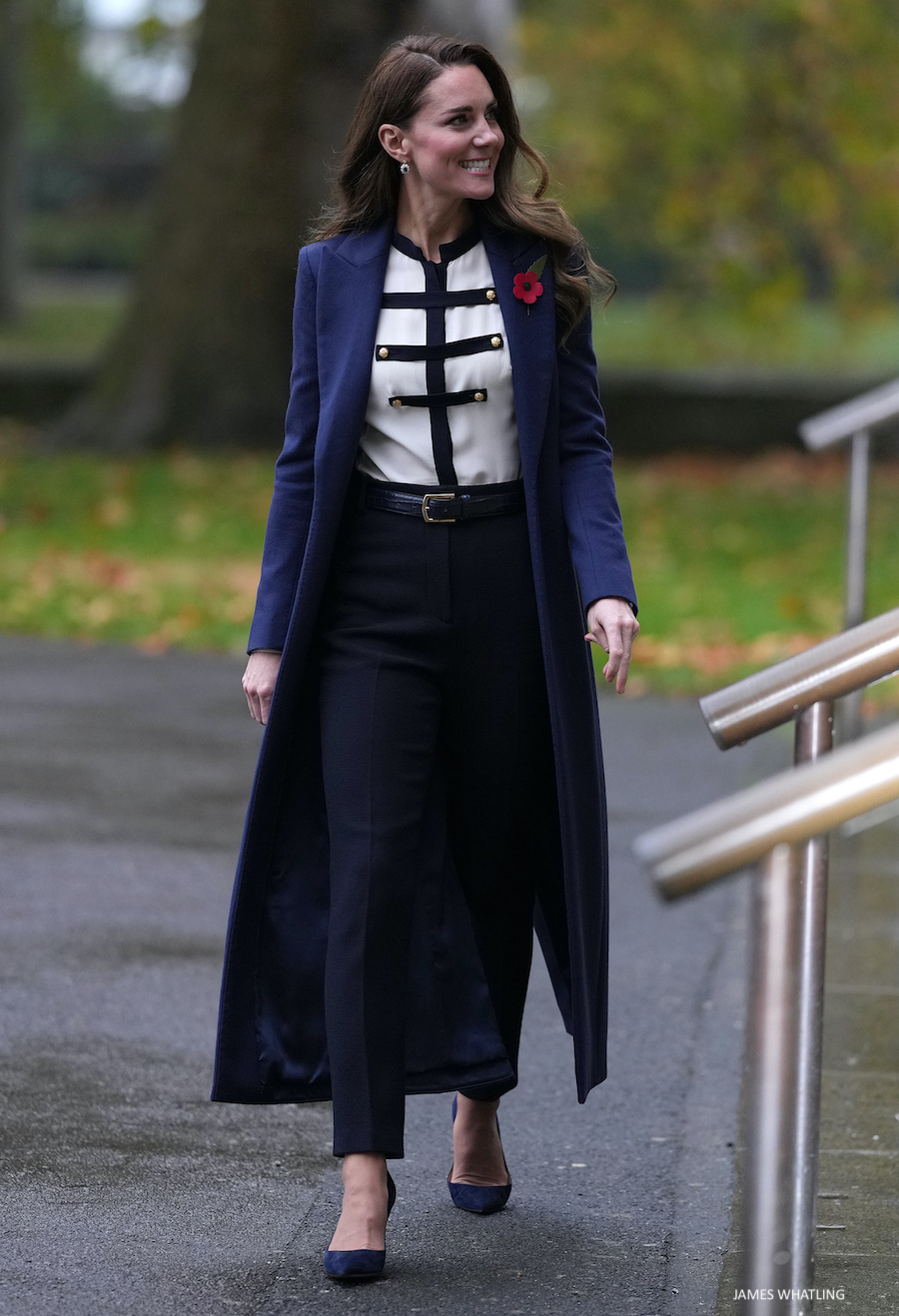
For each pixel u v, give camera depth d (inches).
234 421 1926.7
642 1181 371.2
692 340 2532.0
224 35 1908.2
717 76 2079.2
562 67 2218.3
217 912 557.3
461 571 329.7
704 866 187.6
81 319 3917.3
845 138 2075.5
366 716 330.0
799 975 196.9
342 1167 357.1
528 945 354.9
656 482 1857.8
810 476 1950.1
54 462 1812.3
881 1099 411.5
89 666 964.0
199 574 1245.1
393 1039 324.8
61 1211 348.2
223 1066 340.8
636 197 2272.4
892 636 242.8
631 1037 461.1
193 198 1935.3
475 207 339.0
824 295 2930.6
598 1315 307.9
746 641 1047.6
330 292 334.0
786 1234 197.2
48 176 5689.0
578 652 333.7
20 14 3722.9
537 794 346.0
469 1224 348.8
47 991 478.6
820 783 187.6
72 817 662.5
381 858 326.0
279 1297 313.3
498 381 329.4
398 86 327.9
